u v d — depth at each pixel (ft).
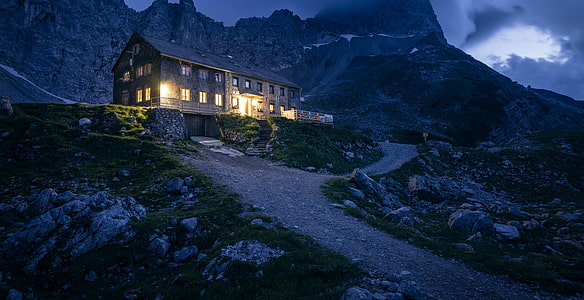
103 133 82.23
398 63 604.90
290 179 70.13
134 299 26.99
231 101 143.33
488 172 130.62
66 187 55.21
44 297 27.53
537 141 187.62
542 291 27.43
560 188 113.70
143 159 71.67
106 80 431.43
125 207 40.75
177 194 55.52
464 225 51.55
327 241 35.45
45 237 34.37
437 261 33.01
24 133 72.38
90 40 425.69
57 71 377.71
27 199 49.73
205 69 132.57
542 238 51.03
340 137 134.21
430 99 428.97
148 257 33.24
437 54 644.69
